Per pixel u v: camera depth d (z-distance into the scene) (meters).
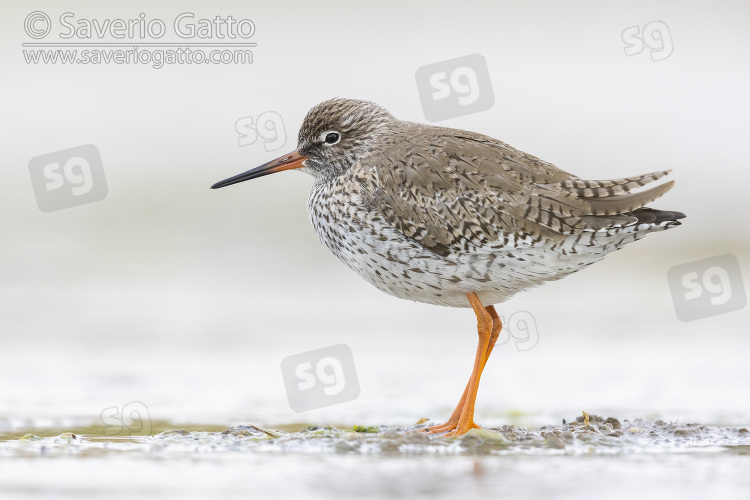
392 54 30.48
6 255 20.02
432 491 8.05
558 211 10.63
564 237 10.70
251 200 23.00
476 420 11.86
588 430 10.78
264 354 14.94
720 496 7.98
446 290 11.35
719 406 12.48
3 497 7.73
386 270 11.41
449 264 11.03
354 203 11.31
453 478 8.53
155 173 23.72
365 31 31.36
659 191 10.67
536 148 27.03
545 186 10.80
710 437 10.54
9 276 19.06
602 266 21.08
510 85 29.88
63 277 19.20
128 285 19.06
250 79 28.64
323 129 12.41
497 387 13.55
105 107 27.06
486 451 9.74
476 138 11.38
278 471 8.77
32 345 15.07
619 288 19.91
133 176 23.44
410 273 11.29
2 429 10.85
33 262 19.81
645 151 26.97
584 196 10.73
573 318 17.73
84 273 19.45
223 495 7.90
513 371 14.47
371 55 30.39
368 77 29.50
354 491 8.05
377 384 13.69
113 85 28.09
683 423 11.46
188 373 13.92
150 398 12.64
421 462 9.21
